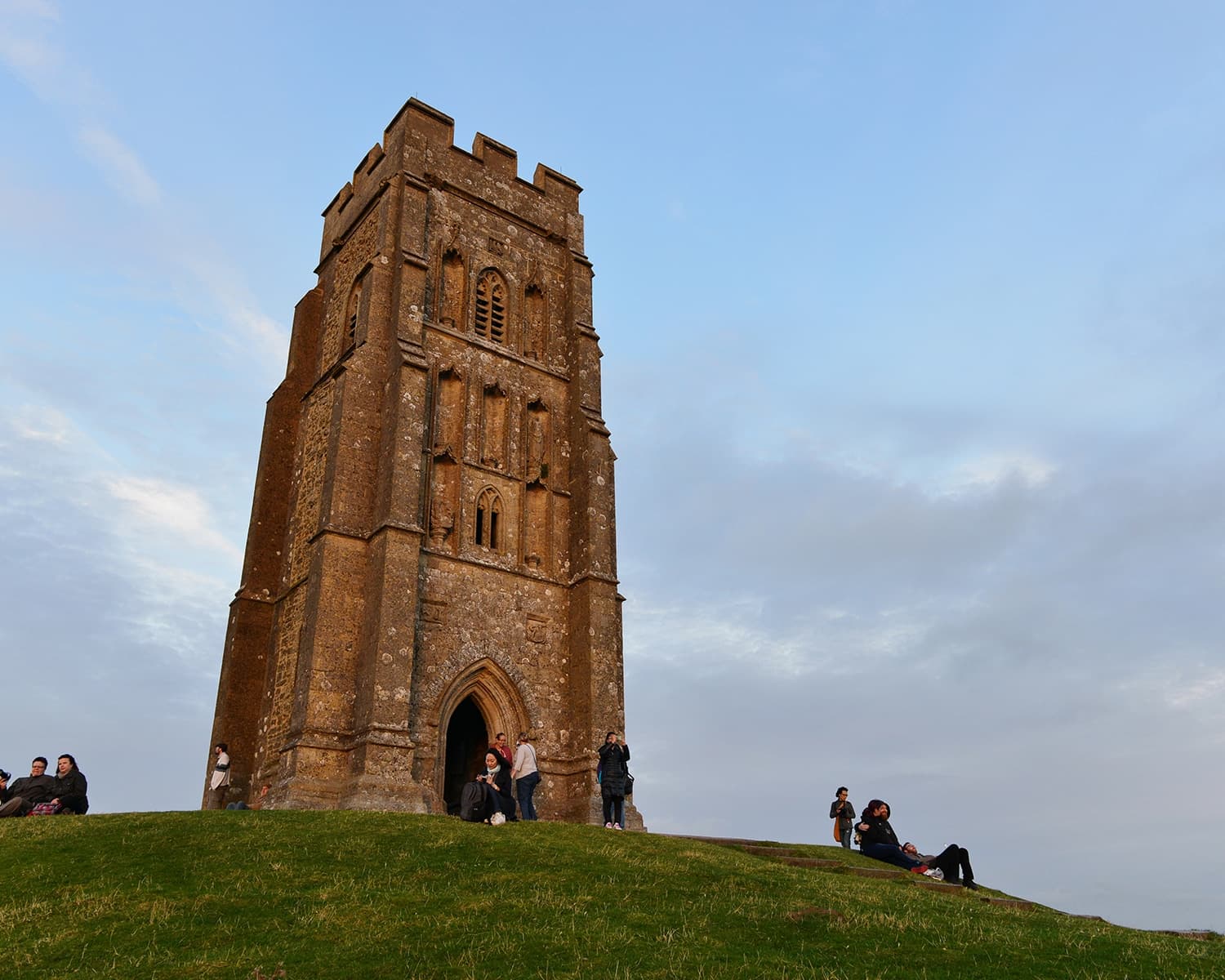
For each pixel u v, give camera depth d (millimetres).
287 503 37531
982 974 12109
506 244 40562
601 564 35156
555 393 39000
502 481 35906
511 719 32375
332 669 29203
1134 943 14016
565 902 14500
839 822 27125
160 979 11117
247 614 34906
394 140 39906
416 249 36312
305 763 27672
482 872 16266
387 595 29516
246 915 13516
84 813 20938
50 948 12047
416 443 32344
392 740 27812
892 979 11844
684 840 21797
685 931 13359
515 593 34094
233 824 18891
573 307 40781
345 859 16734
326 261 42719
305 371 40281
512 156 42750
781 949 12953
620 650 35031
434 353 35969
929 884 20141
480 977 11320
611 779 24750
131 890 14383
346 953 12023
